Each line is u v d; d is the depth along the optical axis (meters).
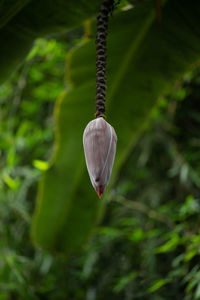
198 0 3.37
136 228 5.30
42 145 6.19
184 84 5.54
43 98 5.97
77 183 4.45
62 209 4.55
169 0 3.41
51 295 5.75
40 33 3.33
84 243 4.66
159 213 5.25
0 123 6.11
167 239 5.28
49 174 4.45
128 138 4.28
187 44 3.71
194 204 4.60
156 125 5.62
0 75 3.58
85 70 3.94
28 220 5.49
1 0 3.09
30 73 6.13
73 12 3.21
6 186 5.70
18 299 5.58
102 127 2.42
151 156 5.94
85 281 5.66
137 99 4.10
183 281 4.12
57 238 4.66
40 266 5.64
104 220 5.97
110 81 3.98
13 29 3.29
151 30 3.64
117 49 3.79
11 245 5.54
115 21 3.55
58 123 4.29
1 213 5.46
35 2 3.15
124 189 5.50
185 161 5.16
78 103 4.16
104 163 2.40
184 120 5.74
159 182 5.73
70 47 5.57
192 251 4.11
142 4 3.40
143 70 3.93
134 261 5.47
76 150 4.34
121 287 4.90
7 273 5.37
